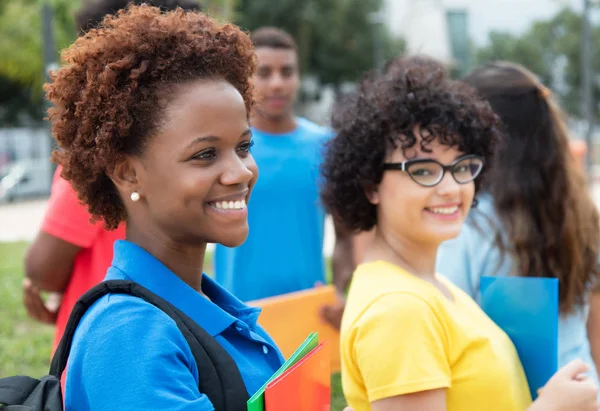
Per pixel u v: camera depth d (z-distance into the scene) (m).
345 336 1.82
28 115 23.83
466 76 2.75
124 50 1.33
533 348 2.00
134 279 1.36
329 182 2.15
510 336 2.06
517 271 2.43
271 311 2.92
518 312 2.04
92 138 1.34
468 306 2.02
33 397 1.26
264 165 3.45
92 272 2.52
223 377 1.29
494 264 2.43
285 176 3.47
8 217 14.74
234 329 1.43
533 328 2.00
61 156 1.43
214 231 1.34
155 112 1.31
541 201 2.47
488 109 2.10
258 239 3.46
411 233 1.97
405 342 1.70
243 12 27.91
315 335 1.46
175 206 1.32
